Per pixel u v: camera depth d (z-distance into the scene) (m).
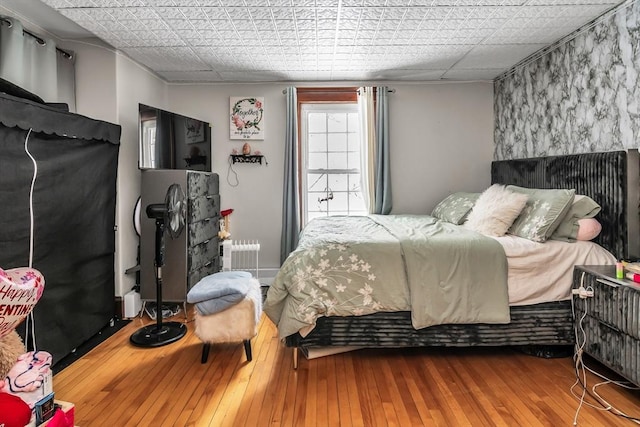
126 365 2.34
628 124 2.40
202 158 3.97
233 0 2.36
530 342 2.30
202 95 4.22
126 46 3.10
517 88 3.74
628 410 1.84
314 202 4.48
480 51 3.33
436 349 2.55
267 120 4.25
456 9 2.50
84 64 3.10
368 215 3.95
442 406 1.89
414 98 4.25
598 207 2.46
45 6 2.53
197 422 1.77
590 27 2.72
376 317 2.27
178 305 3.44
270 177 4.28
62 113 2.21
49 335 2.21
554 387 2.06
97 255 2.69
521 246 2.34
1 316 1.24
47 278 2.18
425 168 4.28
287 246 4.16
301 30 2.84
